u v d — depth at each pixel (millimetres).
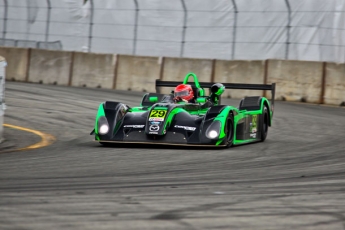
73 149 32906
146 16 83500
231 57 78562
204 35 80125
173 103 35094
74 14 87375
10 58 81875
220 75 70875
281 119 51844
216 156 30141
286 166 27266
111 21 85500
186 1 81125
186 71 72500
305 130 45281
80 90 71125
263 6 76812
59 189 20031
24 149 33094
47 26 89125
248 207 17375
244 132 36281
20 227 14156
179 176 23625
